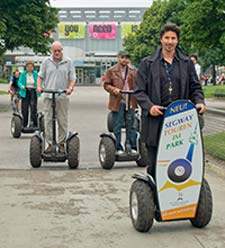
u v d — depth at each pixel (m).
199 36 23.38
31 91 14.70
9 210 7.01
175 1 49.56
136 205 6.09
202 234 6.00
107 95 42.34
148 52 62.03
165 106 5.85
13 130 14.55
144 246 5.63
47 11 27.83
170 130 5.68
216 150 10.91
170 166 5.77
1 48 27.25
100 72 81.62
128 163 10.56
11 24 25.62
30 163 10.11
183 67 5.89
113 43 111.62
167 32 5.80
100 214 6.83
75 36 111.06
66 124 9.89
